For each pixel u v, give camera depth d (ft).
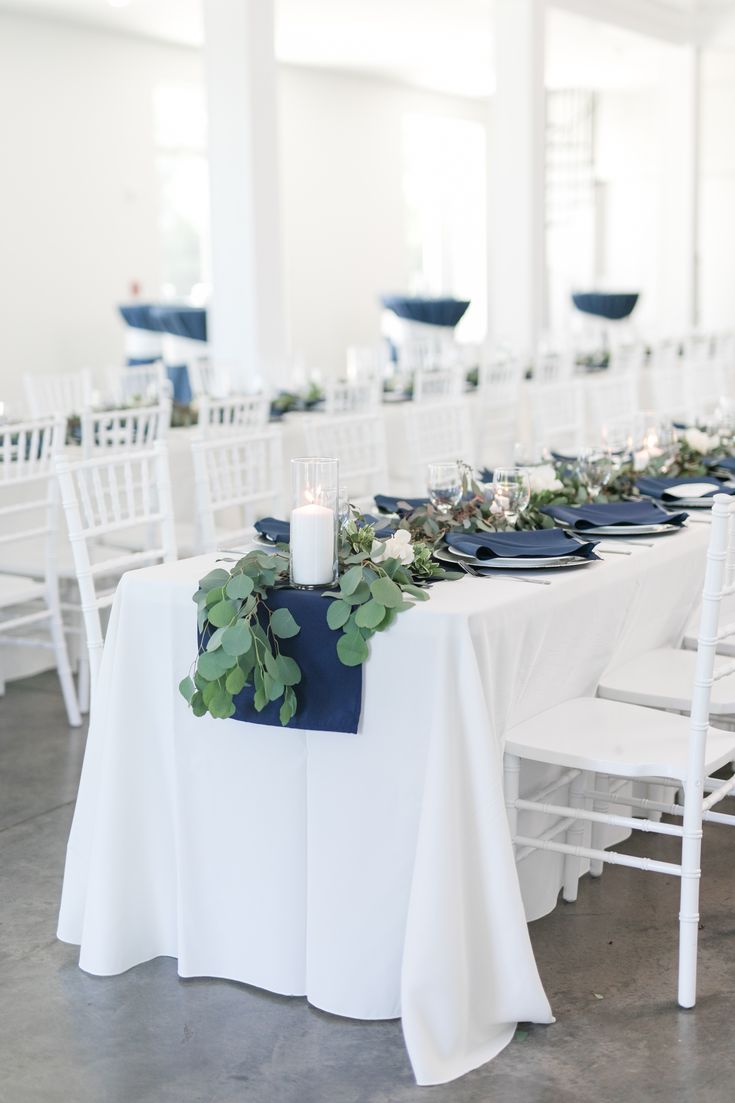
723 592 7.14
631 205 51.75
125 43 35.42
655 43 37.52
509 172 31.50
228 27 24.54
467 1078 6.77
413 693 6.98
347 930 7.30
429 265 48.80
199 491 11.17
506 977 7.06
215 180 25.21
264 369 25.35
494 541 8.29
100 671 8.21
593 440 21.76
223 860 7.71
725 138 49.75
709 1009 7.42
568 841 8.79
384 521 9.41
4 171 32.65
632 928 8.44
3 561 13.53
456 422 15.75
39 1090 6.73
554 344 32.37
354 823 7.21
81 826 8.20
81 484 9.23
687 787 7.28
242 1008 7.52
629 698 8.74
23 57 32.81
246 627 6.95
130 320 34.24
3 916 8.77
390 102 44.73
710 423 13.64
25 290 33.53
